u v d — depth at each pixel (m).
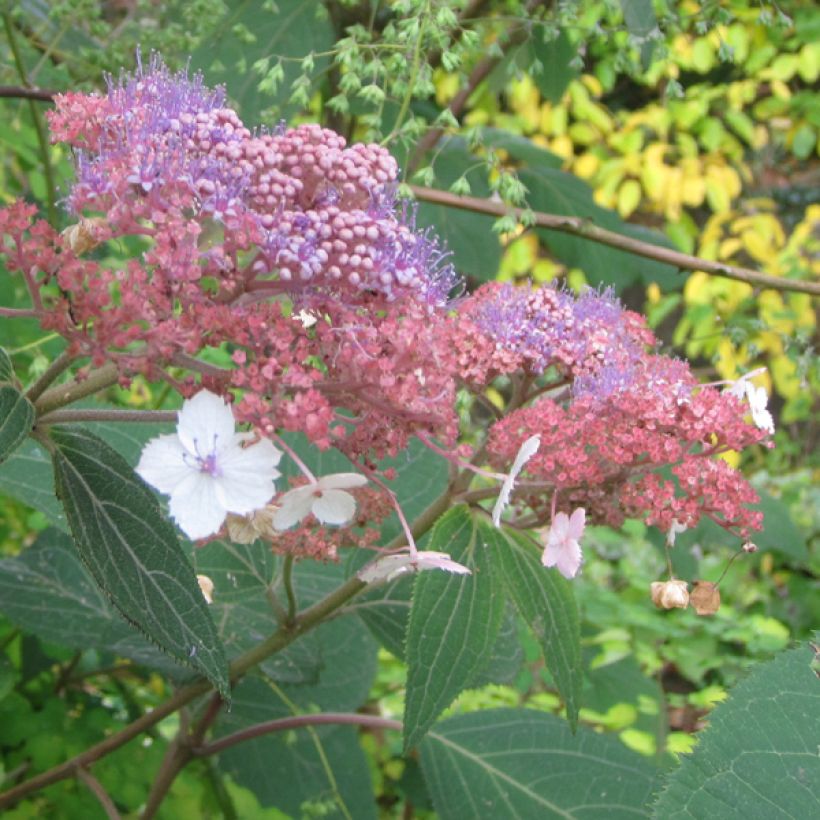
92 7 0.52
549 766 0.45
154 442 0.27
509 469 0.35
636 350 0.36
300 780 0.49
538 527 0.37
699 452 0.36
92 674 0.54
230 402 0.28
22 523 0.61
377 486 0.34
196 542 0.35
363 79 0.48
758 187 1.58
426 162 0.63
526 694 0.68
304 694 0.51
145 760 0.49
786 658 0.33
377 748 0.59
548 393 0.37
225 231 0.28
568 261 0.72
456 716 0.46
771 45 1.21
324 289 0.29
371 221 0.29
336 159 0.30
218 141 0.29
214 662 0.31
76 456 0.31
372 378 0.28
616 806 0.44
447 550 0.35
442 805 0.44
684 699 0.81
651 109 1.28
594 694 0.69
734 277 0.53
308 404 0.27
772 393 1.49
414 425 0.29
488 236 0.65
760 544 0.67
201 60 0.52
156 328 0.27
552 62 0.58
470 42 0.42
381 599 0.43
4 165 0.66
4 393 0.29
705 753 0.31
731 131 1.39
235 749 0.49
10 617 0.44
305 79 0.43
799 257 1.26
